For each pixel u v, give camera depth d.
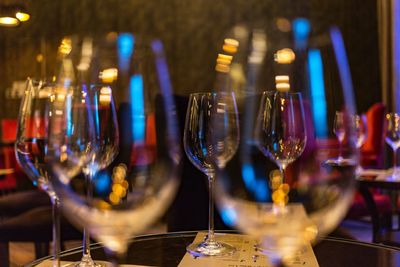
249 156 0.37
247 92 0.37
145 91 0.37
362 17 4.78
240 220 0.35
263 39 0.36
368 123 3.05
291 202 0.35
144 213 0.36
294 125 0.50
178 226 1.39
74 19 5.68
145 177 0.36
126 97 0.38
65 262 0.58
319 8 5.04
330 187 0.35
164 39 5.62
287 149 0.50
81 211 0.36
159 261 0.57
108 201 0.36
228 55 0.41
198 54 5.55
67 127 0.41
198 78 5.54
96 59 0.43
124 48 0.38
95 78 0.43
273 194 0.35
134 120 0.37
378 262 0.57
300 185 0.35
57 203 0.57
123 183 0.36
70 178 0.37
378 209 2.09
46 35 5.70
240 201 0.35
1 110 5.73
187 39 5.57
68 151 0.40
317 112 0.35
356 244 0.66
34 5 5.70
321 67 0.34
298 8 5.15
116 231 0.36
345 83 0.34
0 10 4.31
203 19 5.54
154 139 0.37
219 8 5.50
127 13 5.64
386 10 4.45
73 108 0.42
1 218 1.87
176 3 5.59
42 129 0.58
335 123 0.35
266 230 0.34
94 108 0.42
